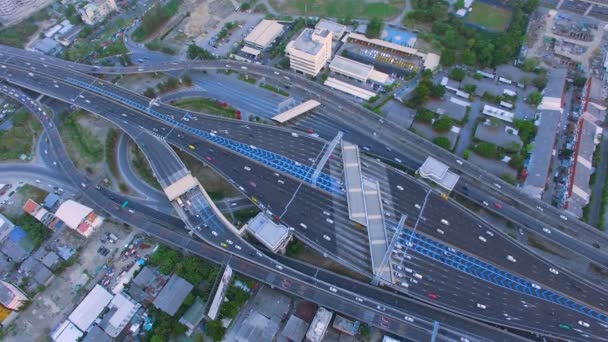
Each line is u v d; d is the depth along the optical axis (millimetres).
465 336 199500
